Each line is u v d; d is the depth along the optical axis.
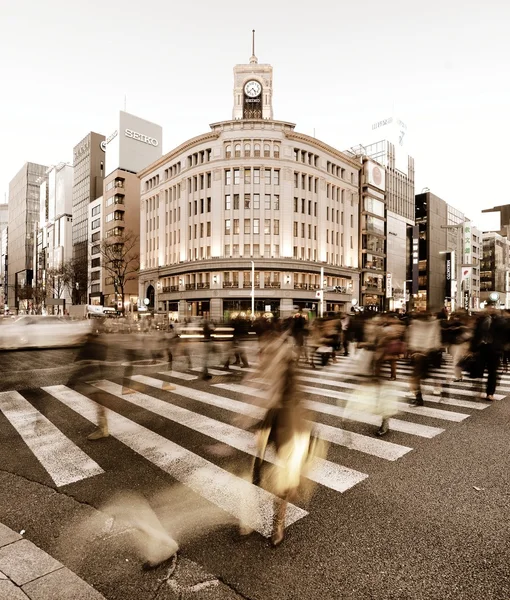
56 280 86.81
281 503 3.02
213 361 14.13
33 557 2.84
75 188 87.00
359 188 60.25
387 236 66.25
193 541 3.02
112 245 62.16
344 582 2.56
